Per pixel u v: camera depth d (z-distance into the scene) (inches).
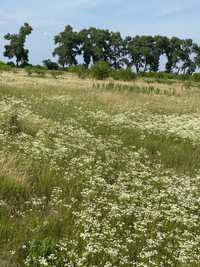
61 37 5856.3
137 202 465.7
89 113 939.3
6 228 360.8
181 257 354.6
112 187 495.2
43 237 359.3
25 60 4982.8
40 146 597.9
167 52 5999.0
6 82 1482.5
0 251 333.1
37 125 743.7
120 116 935.7
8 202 423.5
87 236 363.9
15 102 965.2
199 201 487.5
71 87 1429.6
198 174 609.3
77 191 474.6
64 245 345.1
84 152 628.4
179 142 795.4
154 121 943.0
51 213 410.9
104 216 420.8
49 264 322.7
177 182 554.9
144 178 557.3
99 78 2261.3
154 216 428.1
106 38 5871.1
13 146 595.5
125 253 356.5
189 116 1024.2
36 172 507.8
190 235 401.1
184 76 3176.7
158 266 341.1
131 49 5915.4
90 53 5856.3
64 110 951.6
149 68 6053.2
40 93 1195.9
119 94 1283.2
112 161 601.3
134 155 657.6
